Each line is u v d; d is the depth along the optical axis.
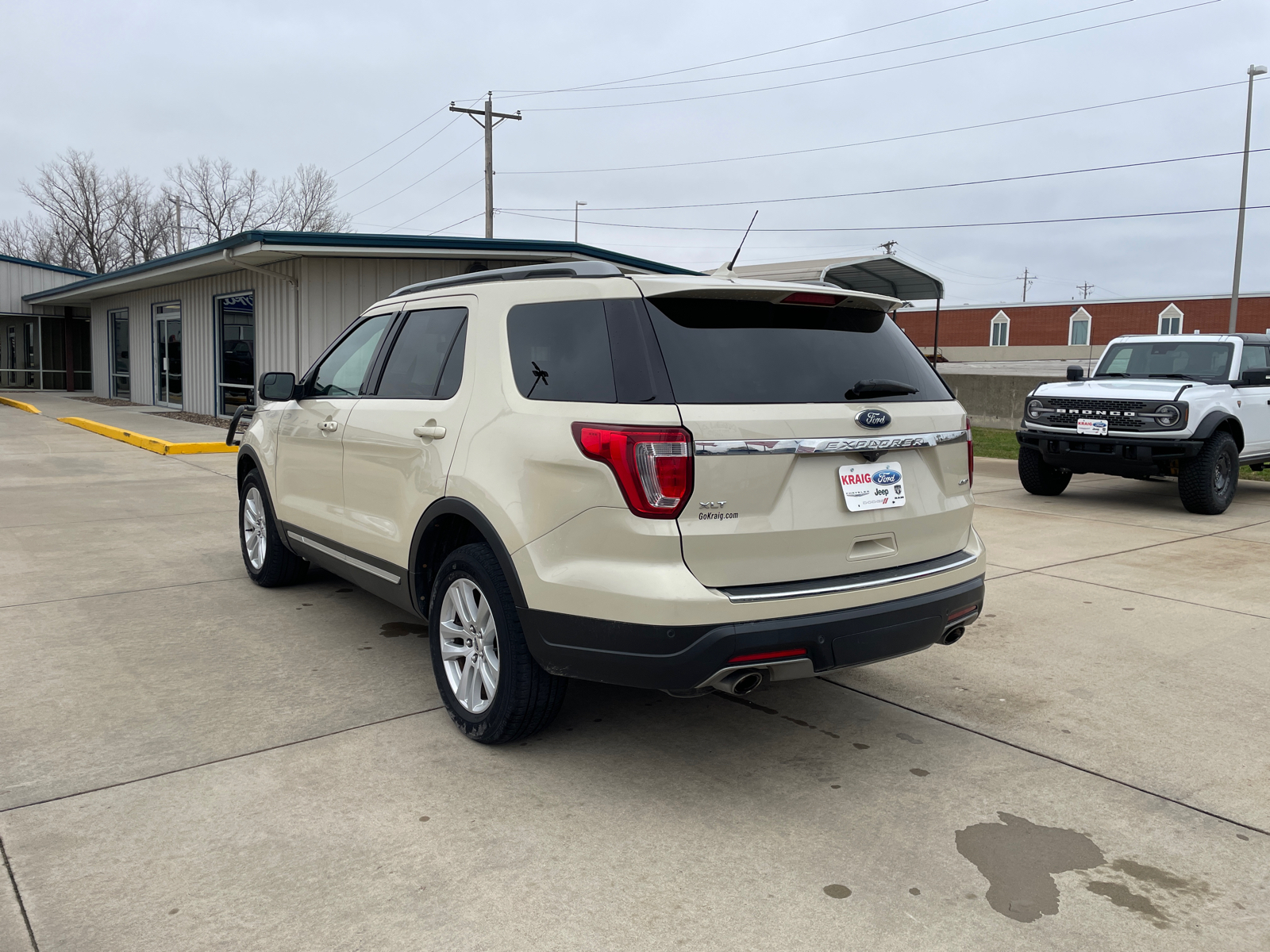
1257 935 2.39
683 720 3.80
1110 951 2.32
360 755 3.37
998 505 9.64
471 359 3.56
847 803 3.09
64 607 5.23
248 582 5.87
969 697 4.09
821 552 3.04
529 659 3.23
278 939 2.30
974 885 2.61
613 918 2.42
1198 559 6.89
